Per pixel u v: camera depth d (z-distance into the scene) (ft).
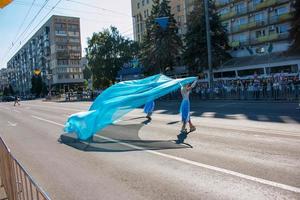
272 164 21.65
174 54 140.97
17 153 31.40
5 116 84.89
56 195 18.71
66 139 37.78
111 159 26.27
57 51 341.82
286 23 154.10
